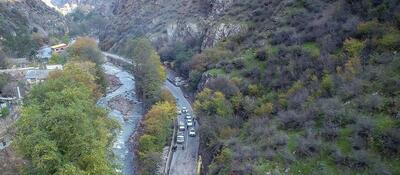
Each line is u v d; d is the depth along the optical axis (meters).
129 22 171.88
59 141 42.41
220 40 93.50
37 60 127.69
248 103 59.34
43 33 177.12
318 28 65.44
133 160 67.19
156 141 65.06
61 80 63.47
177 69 115.56
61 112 43.25
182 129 74.44
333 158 39.12
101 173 41.34
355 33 57.09
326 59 56.00
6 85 82.56
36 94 61.66
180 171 58.34
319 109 46.72
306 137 43.53
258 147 46.06
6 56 116.62
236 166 43.62
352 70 49.56
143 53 99.12
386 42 50.53
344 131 41.81
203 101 67.88
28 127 44.97
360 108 43.62
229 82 67.06
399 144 37.06
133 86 112.94
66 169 38.88
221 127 57.72
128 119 87.00
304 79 55.56
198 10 135.12
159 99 84.88
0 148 55.31
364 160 37.03
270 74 63.22
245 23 88.69
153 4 169.38
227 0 109.00
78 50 107.19
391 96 42.97
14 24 155.88
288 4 80.75
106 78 109.94
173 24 136.50
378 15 57.66
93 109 56.91
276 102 55.88
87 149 41.97
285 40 69.62
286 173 40.12
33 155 39.97
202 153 60.50
